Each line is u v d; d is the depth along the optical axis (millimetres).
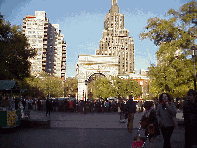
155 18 30797
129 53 177250
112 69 75500
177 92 29875
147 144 10156
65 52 142500
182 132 14352
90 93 122062
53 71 133125
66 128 16719
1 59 28750
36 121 16344
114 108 42188
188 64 28500
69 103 40156
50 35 131500
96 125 19156
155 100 32688
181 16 29609
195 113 8297
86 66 75438
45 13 122750
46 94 85062
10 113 14375
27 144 10758
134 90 75250
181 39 28406
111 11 191250
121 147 10281
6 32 31031
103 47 178125
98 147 10250
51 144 10820
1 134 13602
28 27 116688
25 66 31891
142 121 8969
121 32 180250
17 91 19438
